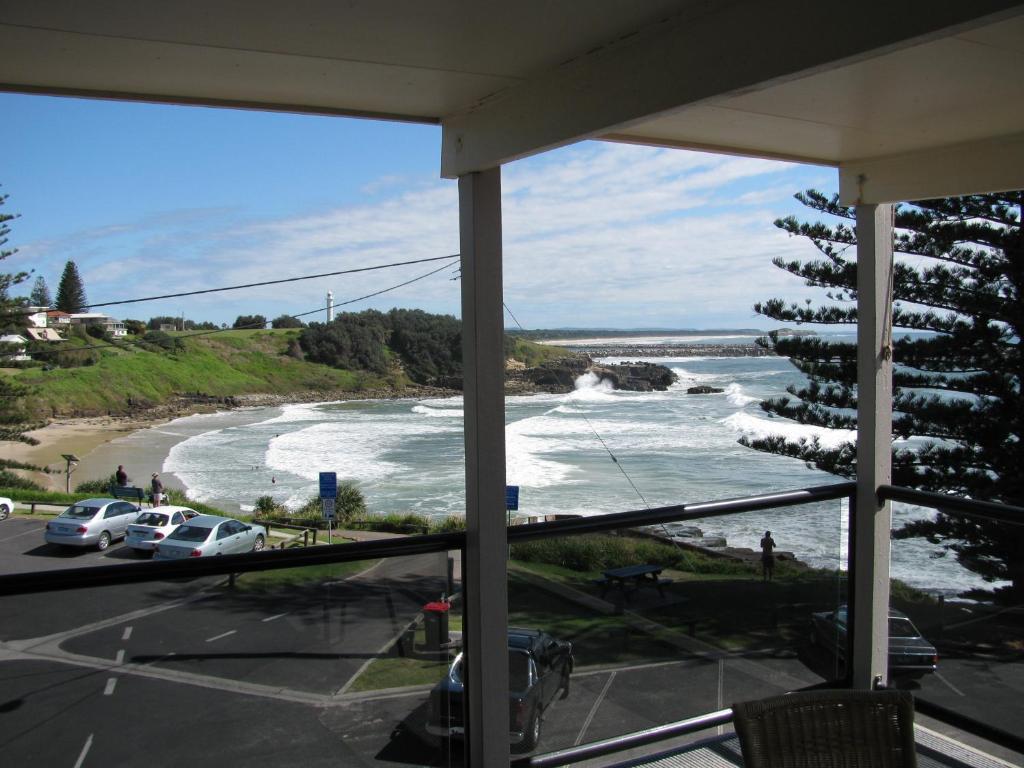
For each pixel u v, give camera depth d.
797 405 13.52
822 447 13.88
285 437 48.66
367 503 31.81
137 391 62.75
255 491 35.25
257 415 60.31
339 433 49.16
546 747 2.29
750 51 1.42
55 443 48.81
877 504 2.66
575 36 1.64
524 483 30.86
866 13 1.24
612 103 1.69
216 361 71.12
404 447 43.62
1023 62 1.75
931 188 2.49
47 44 1.59
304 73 1.83
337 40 1.62
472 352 2.11
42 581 1.69
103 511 28.36
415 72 1.84
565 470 32.84
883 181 2.61
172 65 1.75
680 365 63.12
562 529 2.28
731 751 2.41
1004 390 11.34
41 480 39.53
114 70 1.77
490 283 2.11
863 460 2.69
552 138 1.84
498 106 2.02
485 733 2.12
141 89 1.94
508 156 1.98
